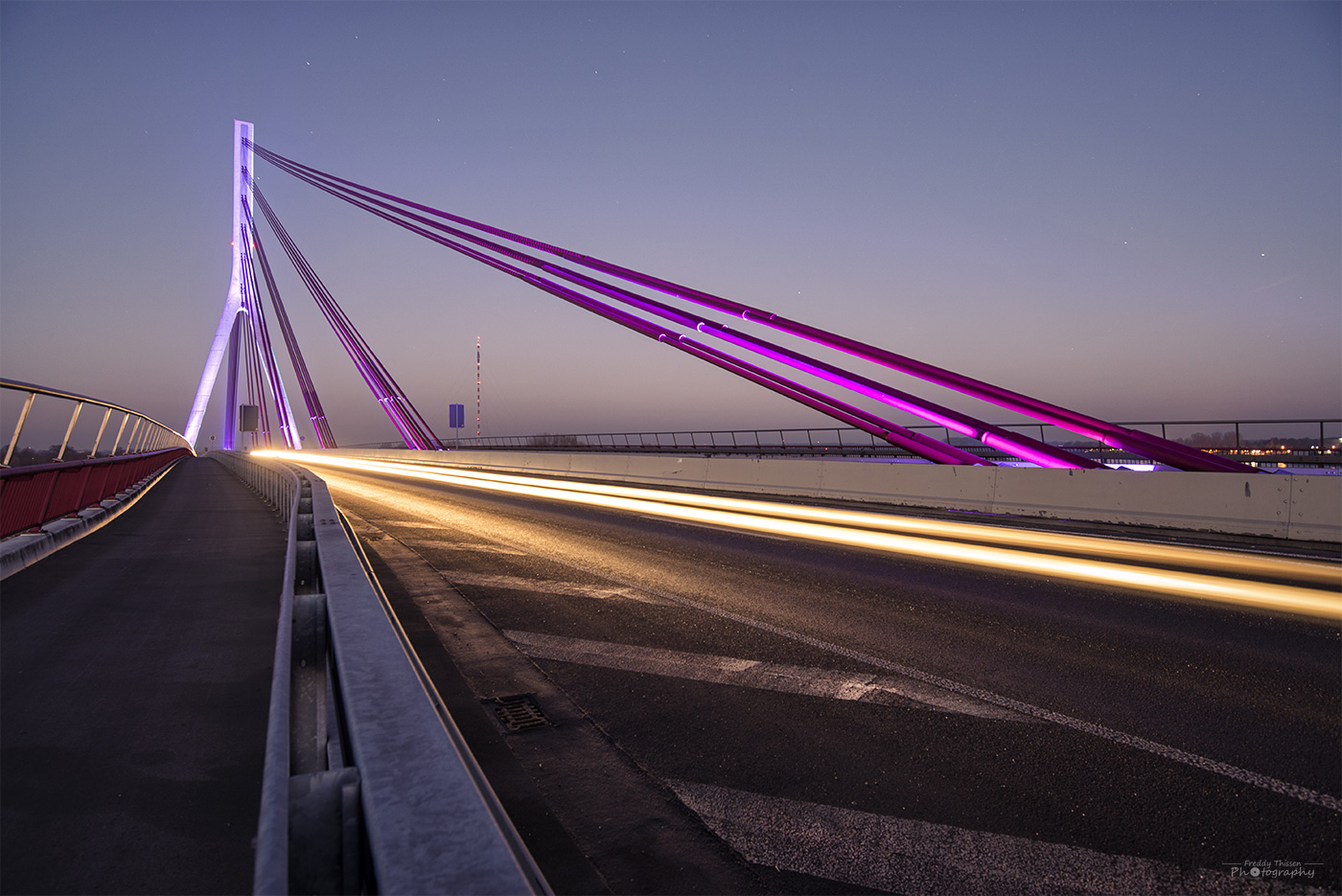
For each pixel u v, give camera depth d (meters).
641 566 7.77
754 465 17.69
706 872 2.36
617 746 3.33
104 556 7.12
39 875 1.91
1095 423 15.34
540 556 8.48
